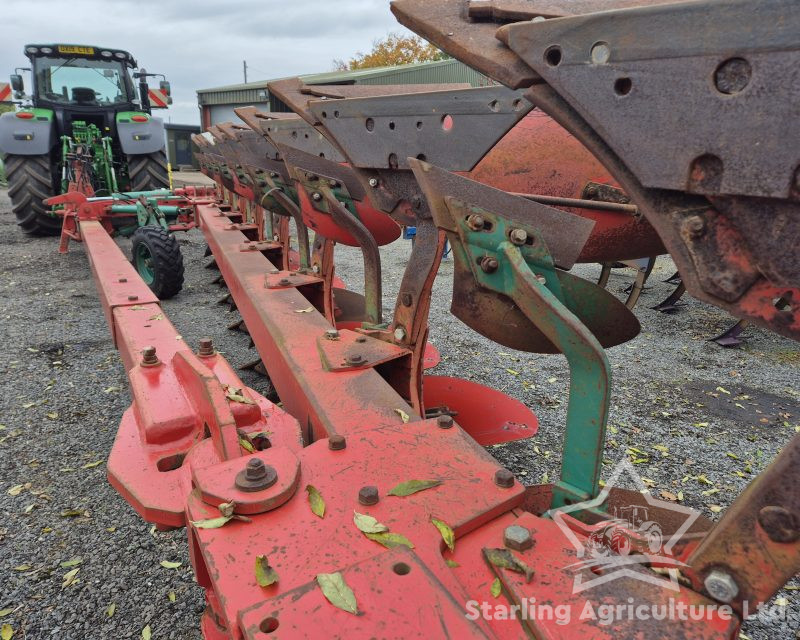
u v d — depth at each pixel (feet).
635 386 11.10
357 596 2.64
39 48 24.35
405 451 3.98
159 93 29.09
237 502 3.24
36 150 23.31
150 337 6.90
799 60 2.05
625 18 2.51
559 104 2.92
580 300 4.12
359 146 6.37
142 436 4.83
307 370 5.74
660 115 2.47
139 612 5.58
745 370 11.93
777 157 2.16
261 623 2.50
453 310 4.61
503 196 4.08
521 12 3.56
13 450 8.34
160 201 18.88
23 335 13.20
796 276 2.24
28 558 6.26
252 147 12.07
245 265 10.69
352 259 23.54
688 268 2.58
